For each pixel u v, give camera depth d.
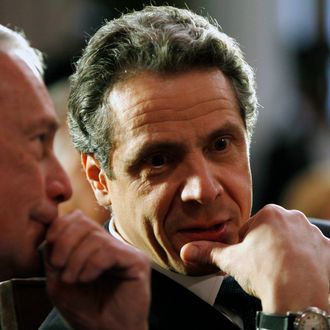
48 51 10.11
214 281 5.29
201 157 4.82
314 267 4.71
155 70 4.84
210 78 4.89
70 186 4.25
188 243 4.85
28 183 4.11
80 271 4.00
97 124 5.09
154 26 4.99
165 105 4.80
